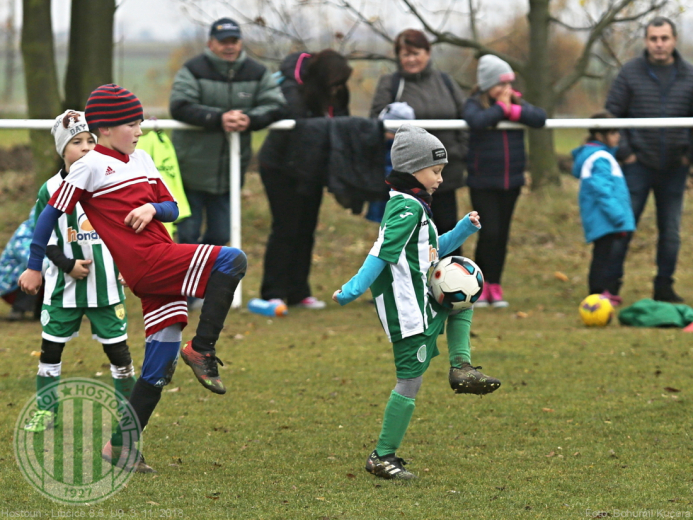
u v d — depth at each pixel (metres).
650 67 28.56
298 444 15.11
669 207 29.05
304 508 11.83
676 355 22.06
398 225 13.11
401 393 13.42
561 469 13.72
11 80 104.75
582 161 28.72
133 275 12.43
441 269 13.68
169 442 15.12
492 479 13.23
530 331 25.50
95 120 12.51
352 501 12.16
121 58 44.78
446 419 16.66
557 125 27.91
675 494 12.46
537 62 49.84
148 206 12.41
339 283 34.34
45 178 35.34
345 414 17.03
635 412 16.98
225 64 26.50
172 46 77.00
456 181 27.70
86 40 34.16
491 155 27.86
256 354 22.44
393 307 13.41
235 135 26.78
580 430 15.89
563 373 20.28
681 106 28.34
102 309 15.40
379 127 26.88
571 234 42.50
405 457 14.43
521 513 11.64
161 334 12.77
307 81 27.39
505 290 33.03
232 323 26.78
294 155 26.81
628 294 31.69
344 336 24.91
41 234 13.06
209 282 12.40
